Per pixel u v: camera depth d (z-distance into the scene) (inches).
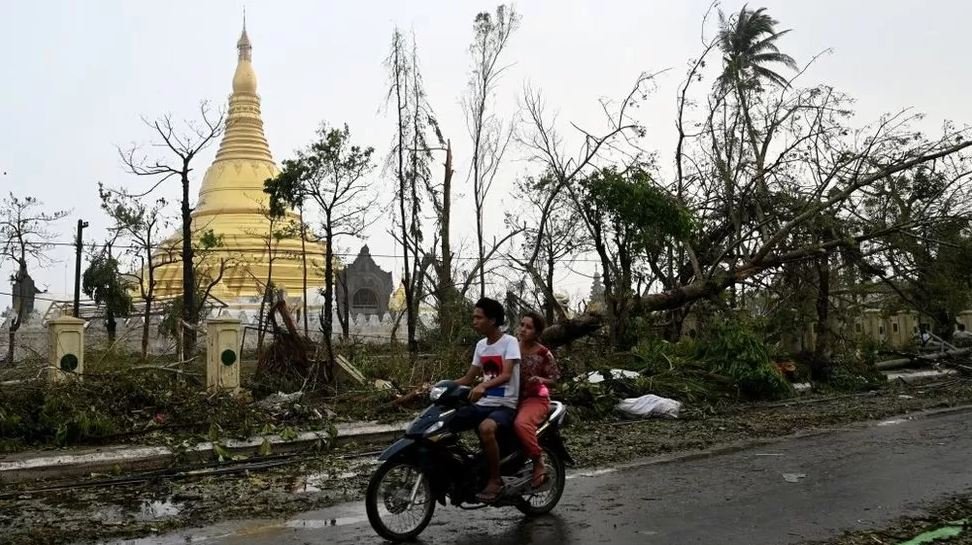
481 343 260.4
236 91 1989.4
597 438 450.3
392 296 1964.8
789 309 797.9
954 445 418.0
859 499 289.3
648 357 655.1
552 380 261.9
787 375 730.2
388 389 562.6
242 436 431.5
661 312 829.8
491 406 251.4
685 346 697.6
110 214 1256.8
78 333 487.8
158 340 1091.3
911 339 1151.6
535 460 257.4
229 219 1785.2
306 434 441.4
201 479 338.6
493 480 248.4
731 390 637.3
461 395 248.7
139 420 454.9
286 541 236.5
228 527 254.7
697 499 291.4
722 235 816.3
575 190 710.5
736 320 685.3
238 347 527.5
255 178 1868.8
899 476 333.1
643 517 264.4
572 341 738.2
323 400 557.6
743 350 651.5
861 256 766.5
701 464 365.7
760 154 784.3
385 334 1498.5
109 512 277.9
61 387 450.0
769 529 247.3
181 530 251.4
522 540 237.1
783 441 439.2
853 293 830.5
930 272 786.8
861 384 757.9
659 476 336.8
